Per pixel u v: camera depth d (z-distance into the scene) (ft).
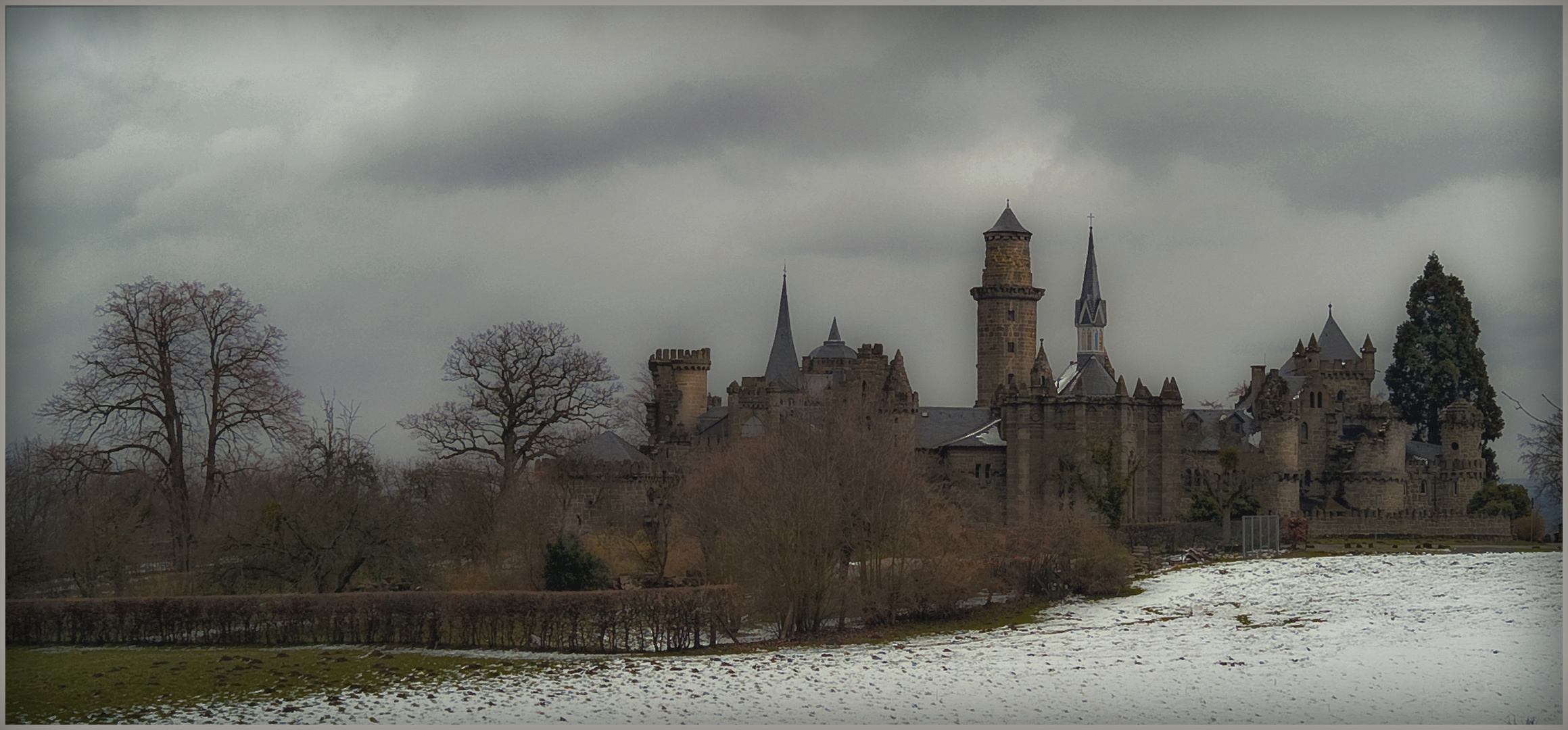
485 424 449.06
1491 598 280.51
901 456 298.97
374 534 302.25
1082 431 485.97
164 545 346.13
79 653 245.45
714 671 227.61
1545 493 458.91
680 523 338.54
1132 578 334.44
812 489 267.18
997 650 245.86
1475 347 577.84
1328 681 217.97
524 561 314.55
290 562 295.07
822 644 252.42
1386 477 520.42
